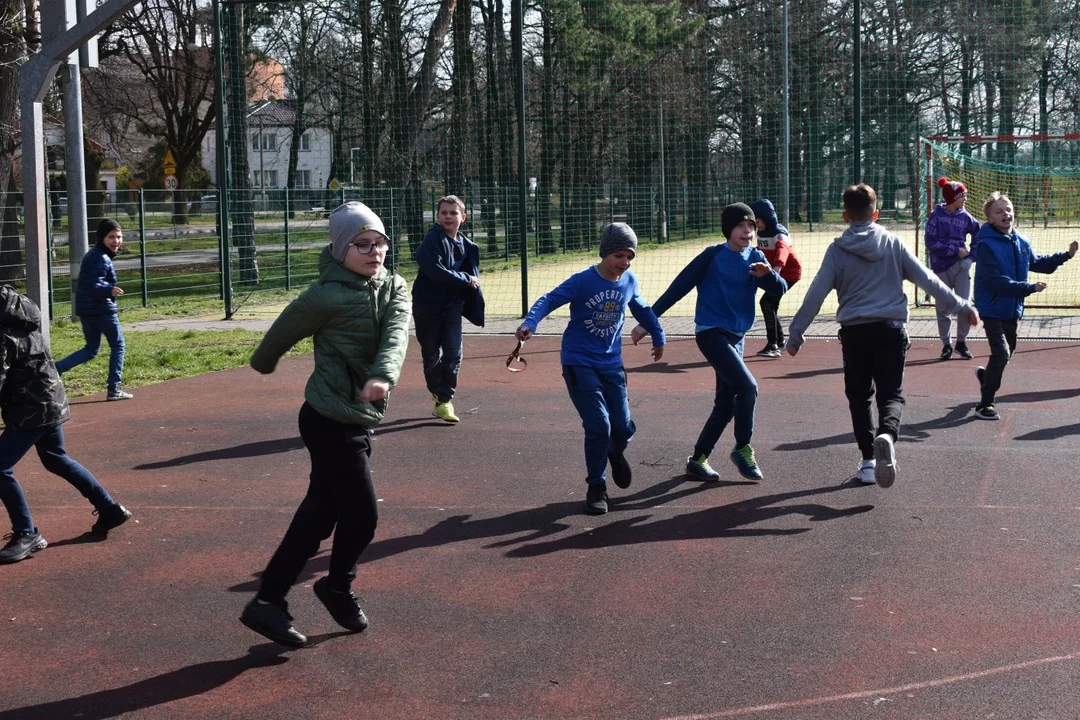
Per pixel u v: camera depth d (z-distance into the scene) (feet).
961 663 13.07
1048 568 16.38
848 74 118.42
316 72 109.60
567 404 30.81
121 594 16.06
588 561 17.16
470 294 28.22
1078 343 40.04
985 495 20.44
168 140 142.10
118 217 97.60
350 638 14.24
